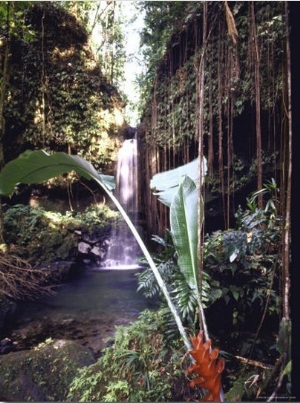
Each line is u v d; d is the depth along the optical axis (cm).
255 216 250
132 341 240
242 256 238
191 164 239
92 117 812
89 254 713
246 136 501
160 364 215
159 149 680
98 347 331
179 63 609
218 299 243
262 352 228
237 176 516
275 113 437
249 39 428
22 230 651
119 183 813
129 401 197
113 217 753
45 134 763
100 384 217
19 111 739
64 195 787
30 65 756
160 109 666
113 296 515
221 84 478
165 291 170
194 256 174
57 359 257
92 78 834
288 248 122
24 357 260
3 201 735
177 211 184
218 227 557
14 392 238
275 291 232
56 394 235
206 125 516
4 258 497
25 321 419
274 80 411
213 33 498
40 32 771
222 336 243
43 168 178
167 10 669
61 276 598
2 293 456
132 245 744
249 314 245
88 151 805
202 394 187
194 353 127
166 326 216
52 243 652
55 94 782
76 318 425
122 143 841
